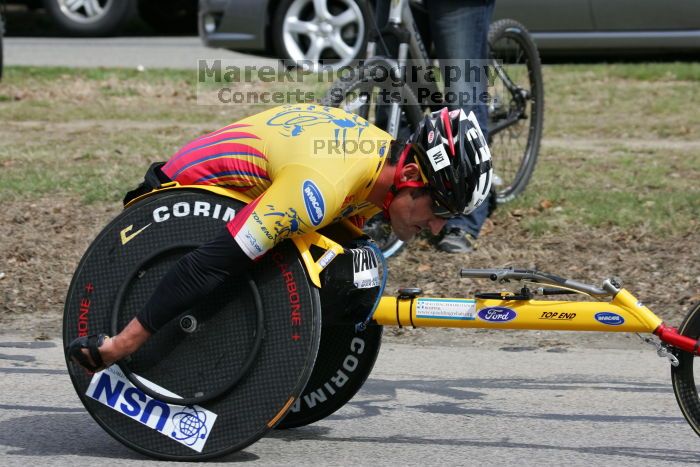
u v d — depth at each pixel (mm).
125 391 11016
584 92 30719
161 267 10930
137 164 23500
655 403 13359
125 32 45281
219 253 10320
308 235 10781
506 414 12953
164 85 31875
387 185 10953
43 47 39500
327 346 12234
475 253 18797
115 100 30203
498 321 11414
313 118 10930
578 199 21219
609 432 12289
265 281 10719
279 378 10719
